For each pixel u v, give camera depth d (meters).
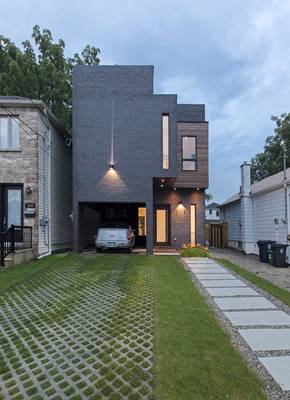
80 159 14.58
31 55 22.48
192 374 3.63
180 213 17.86
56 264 11.02
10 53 21.08
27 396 3.33
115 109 14.75
